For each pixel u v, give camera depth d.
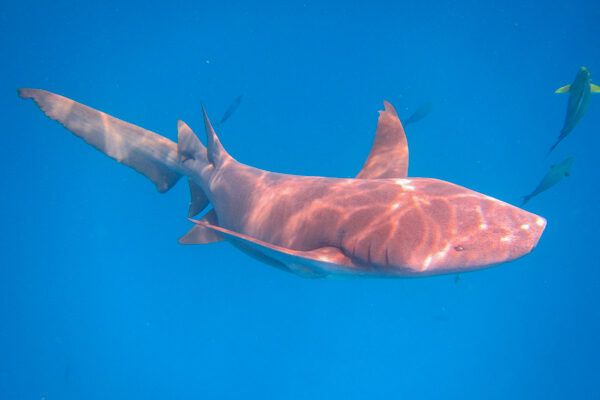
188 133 5.98
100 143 5.92
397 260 3.37
